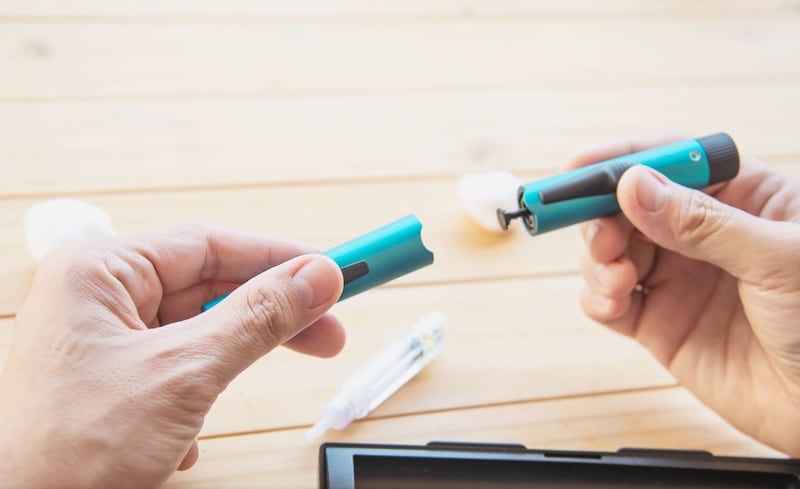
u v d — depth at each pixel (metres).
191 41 0.97
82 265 0.56
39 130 0.85
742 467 0.63
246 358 0.53
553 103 0.99
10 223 0.78
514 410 0.73
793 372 0.66
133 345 0.53
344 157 0.89
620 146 0.73
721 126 0.99
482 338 0.78
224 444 0.68
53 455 0.50
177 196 0.83
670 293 0.77
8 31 0.93
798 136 0.99
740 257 0.62
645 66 1.05
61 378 0.52
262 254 0.67
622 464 0.62
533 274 0.83
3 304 0.73
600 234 0.73
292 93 0.94
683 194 0.62
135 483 0.52
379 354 0.72
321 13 1.03
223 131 0.89
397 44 1.02
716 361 0.74
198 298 0.69
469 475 0.61
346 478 0.59
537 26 1.08
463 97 0.98
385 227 0.59
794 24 1.14
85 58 0.93
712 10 1.14
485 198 0.83
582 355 0.78
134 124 0.88
